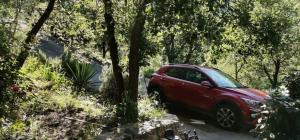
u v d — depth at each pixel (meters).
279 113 4.91
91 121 8.16
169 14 6.73
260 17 14.66
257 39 12.76
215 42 7.95
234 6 7.26
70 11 12.66
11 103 5.72
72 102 9.09
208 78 11.62
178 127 9.39
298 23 23.88
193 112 12.53
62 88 10.50
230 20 7.34
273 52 23.50
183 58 26.08
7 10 9.74
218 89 11.21
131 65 9.24
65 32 15.81
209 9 6.68
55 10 13.48
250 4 7.55
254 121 10.17
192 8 6.57
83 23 12.63
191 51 22.48
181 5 6.52
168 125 8.86
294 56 25.75
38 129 7.09
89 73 11.73
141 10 7.49
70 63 12.34
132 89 9.25
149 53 10.95
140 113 9.16
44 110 8.16
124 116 8.68
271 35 13.32
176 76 12.53
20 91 6.02
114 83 11.33
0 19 7.38
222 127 10.95
